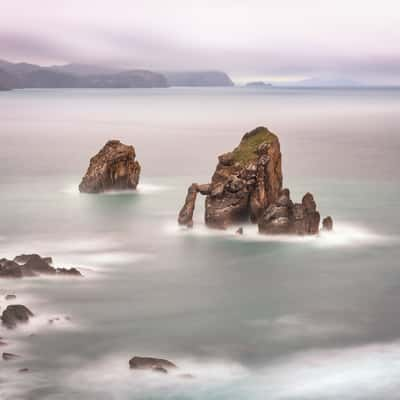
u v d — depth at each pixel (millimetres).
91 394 40531
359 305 55719
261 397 40406
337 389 41406
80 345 46938
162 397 40312
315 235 74688
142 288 58969
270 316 53219
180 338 48719
